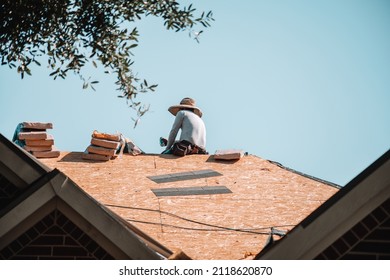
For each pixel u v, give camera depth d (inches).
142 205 651.5
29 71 418.3
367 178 369.4
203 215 633.6
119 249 377.1
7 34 407.8
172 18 427.8
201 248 560.4
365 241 371.6
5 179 399.2
